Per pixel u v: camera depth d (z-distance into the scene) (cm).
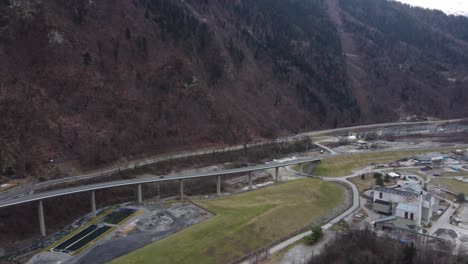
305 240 9350
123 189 12388
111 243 8994
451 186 13650
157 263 8056
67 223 10331
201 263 8250
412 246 7831
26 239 9319
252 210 10769
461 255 7994
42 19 15075
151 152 15200
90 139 13862
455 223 10256
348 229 9425
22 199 9269
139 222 10206
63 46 15188
